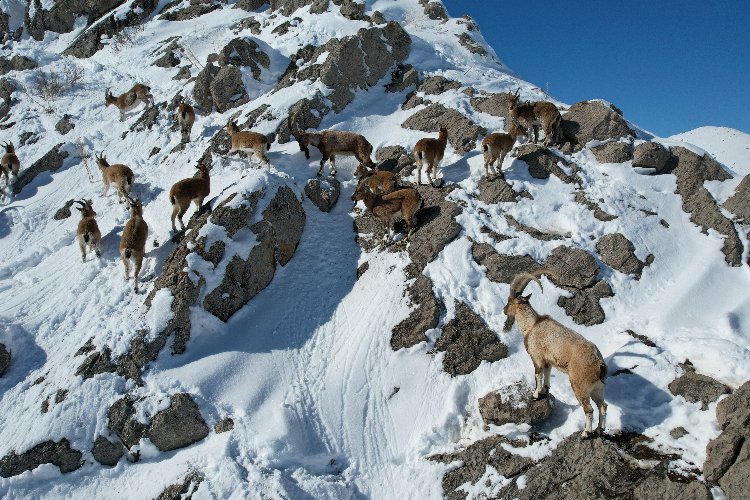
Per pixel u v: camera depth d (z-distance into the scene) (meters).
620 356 8.66
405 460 8.43
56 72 21.28
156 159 15.41
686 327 9.09
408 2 21.23
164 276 10.42
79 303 11.08
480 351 9.36
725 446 6.35
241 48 17.30
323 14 19.48
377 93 16.33
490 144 11.61
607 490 6.59
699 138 18.97
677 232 10.98
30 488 8.40
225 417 8.95
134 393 9.17
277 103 15.15
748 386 6.82
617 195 11.42
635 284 10.09
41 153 17.20
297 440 8.59
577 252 10.30
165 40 21.80
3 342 10.23
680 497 6.21
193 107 16.61
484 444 7.99
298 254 11.66
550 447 7.50
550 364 7.77
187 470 8.19
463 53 18.52
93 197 14.46
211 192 12.93
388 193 11.28
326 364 9.74
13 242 13.99
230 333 10.16
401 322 9.84
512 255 10.34
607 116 12.70
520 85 16.52
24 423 8.99
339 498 7.91
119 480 8.53
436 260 10.56
